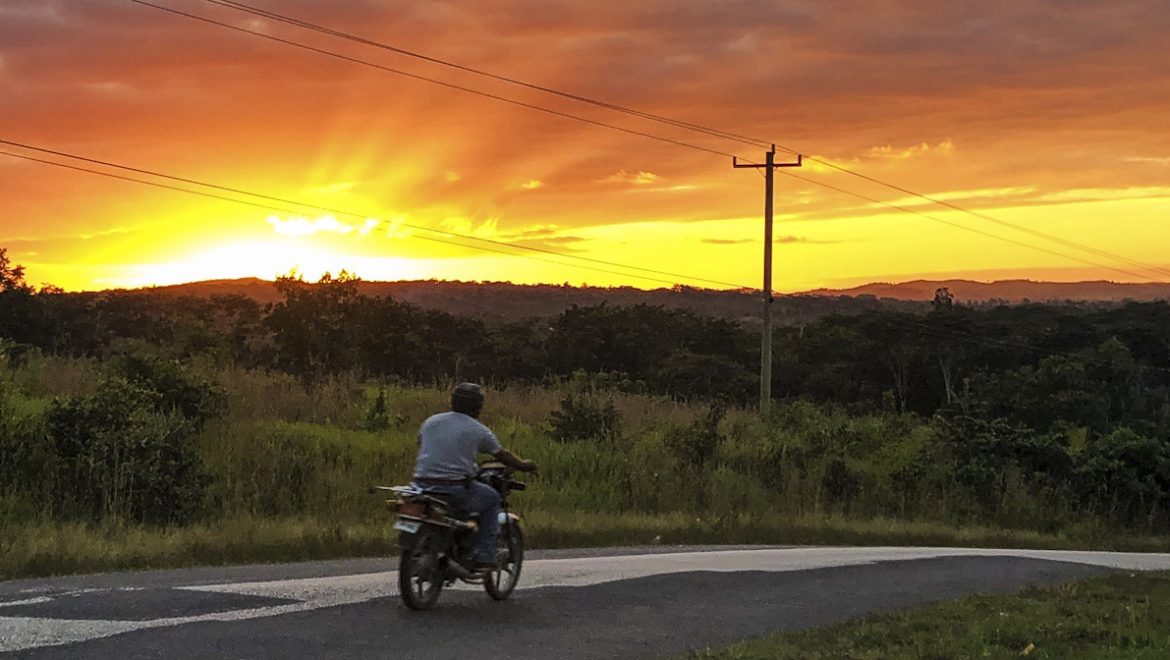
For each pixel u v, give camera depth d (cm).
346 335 3356
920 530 2386
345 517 1755
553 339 6312
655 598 1070
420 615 895
